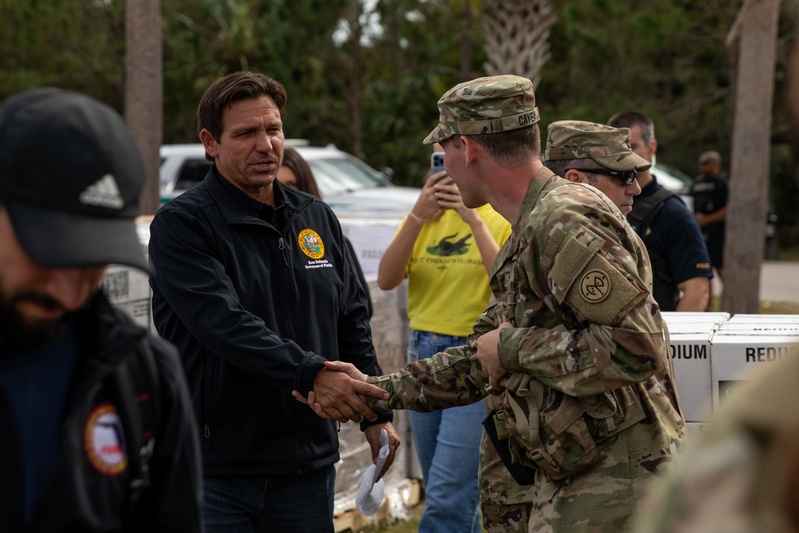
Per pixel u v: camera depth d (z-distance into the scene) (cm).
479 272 425
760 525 92
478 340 266
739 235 941
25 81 2492
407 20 2473
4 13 2386
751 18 916
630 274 241
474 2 1431
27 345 152
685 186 1697
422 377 292
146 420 161
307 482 321
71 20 2347
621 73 2269
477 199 283
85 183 145
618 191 384
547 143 398
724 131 2395
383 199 1278
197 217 309
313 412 318
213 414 308
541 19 1227
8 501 146
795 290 1445
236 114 311
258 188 319
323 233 336
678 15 1467
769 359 339
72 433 149
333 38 2156
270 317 312
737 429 96
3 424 146
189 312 301
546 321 255
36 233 142
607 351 238
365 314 351
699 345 345
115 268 352
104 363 152
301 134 2528
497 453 294
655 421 252
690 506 96
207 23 2355
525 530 291
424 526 416
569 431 247
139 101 973
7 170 142
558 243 245
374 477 323
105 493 153
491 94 269
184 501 168
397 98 2356
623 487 247
